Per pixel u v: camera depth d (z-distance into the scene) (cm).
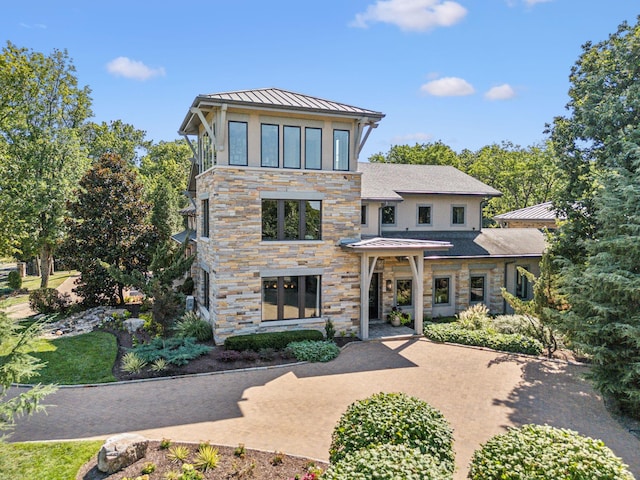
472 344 1644
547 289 1498
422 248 1738
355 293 1780
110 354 1516
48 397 1138
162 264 2097
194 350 1457
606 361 1085
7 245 2559
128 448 781
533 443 595
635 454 875
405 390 1202
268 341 1541
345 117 1692
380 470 524
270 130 1648
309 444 889
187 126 2030
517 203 4897
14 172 2727
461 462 825
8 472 689
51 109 3061
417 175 2542
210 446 855
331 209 1731
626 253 1066
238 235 1595
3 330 751
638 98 1311
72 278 4009
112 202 2362
